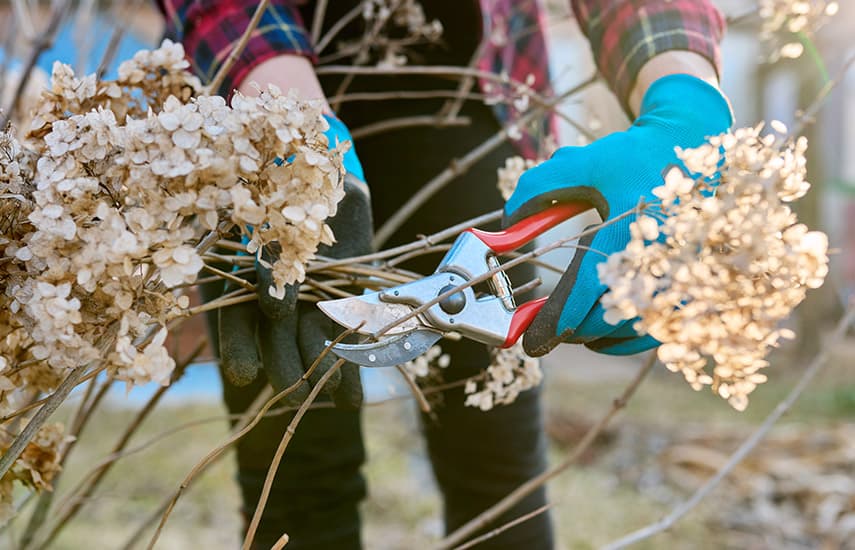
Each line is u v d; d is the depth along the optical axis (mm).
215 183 592
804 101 4863
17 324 661
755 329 566
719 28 917
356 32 1183
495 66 1200
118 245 564
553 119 1262
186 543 1937
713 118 752
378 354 657
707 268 554
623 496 2371
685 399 3676
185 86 817
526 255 642
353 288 821
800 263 569
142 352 628
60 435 750
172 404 3367
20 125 1101
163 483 2285
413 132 1163
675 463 2646
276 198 593
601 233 678
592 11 921
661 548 1967
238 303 716
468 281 662
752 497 2334
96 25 1481
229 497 2236
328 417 1038
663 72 834
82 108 737
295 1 975
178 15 898
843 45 4176
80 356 585
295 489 1032
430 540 2008
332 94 1188
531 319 694
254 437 1020
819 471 2488
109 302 610
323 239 623
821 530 2105
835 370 4441
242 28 851
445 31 1182
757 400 3635
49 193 598
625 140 710
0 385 646
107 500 2158
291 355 698
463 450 1157
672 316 565
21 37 1481
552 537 1229
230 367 679
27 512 1759
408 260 1172
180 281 580
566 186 705
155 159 579
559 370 4559
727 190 583
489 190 1165
